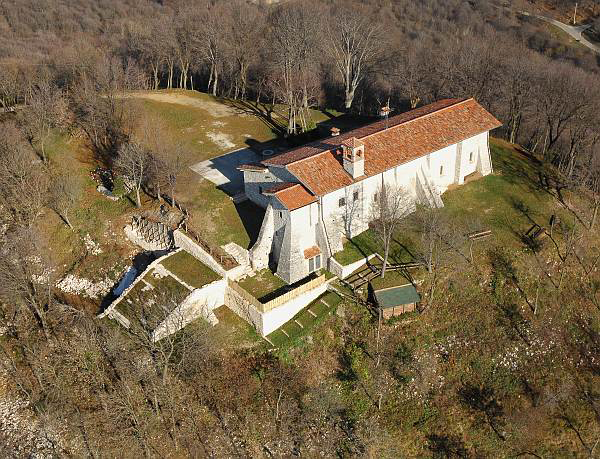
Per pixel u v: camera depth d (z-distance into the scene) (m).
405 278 58.34
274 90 90.88
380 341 54.56
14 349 56.66
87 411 51.06
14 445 49.59
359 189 60.09
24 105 83.94
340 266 58.41
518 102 81.25
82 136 78.31
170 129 84.69
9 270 56.88
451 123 67.69
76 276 63.62
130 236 65.88
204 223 63.34
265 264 60.44
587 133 75.62
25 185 67.81
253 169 63.00
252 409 50.62
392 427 50.25
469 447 49.62
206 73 112.19
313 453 48.81
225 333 55.44
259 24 104.94
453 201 68.06
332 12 122.31
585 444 50.56
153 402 50.62
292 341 54.22
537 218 66.50
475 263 60.44
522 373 53.78
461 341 55.38
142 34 107.38
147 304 56.62
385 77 101.81
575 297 60.38
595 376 54.84
